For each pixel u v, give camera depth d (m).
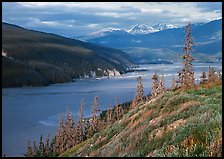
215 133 14.23
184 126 17.33
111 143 25.70
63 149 80.06
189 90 29.92
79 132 85.75
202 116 18.02
